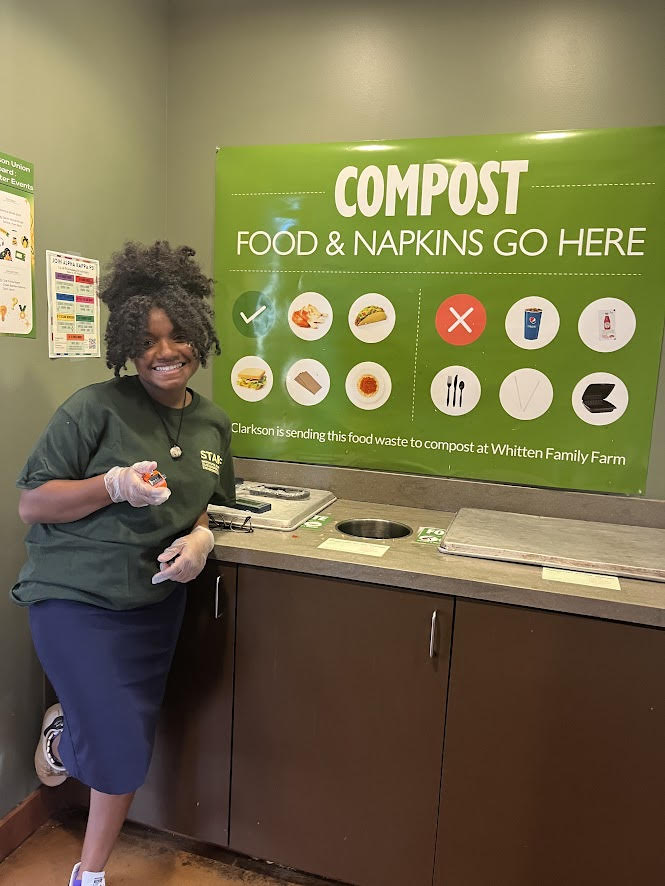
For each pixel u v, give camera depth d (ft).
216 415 5.23
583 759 4.53
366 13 6.39
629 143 5.80
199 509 4.86
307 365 6.91
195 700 5.38
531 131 6.06
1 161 4.93
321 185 6.61
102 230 6.20
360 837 5.10
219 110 6.95
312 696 5.07
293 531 5.62
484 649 4.63
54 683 4.57
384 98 6.43
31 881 5.30
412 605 4.74
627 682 4.38
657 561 4.83
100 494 4.18
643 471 6.13
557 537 5.44
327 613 4.95
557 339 6.17
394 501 6.81
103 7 5.99
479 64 6.14
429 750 4.85
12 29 4.98
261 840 5.37
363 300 6.64
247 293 7.00
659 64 5.72
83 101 5.82
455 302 6.38
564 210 6.00
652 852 4.50
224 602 5.20
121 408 4.54
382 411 6.75
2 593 5.32
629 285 5.94
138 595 4.52
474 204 6.22
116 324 4.53
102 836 4.73
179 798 5.54
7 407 5.19
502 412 6.41
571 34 5.89
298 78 6.66
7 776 5.55
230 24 6.81
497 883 4.85
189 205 7.20
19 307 5.23
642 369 6.01
